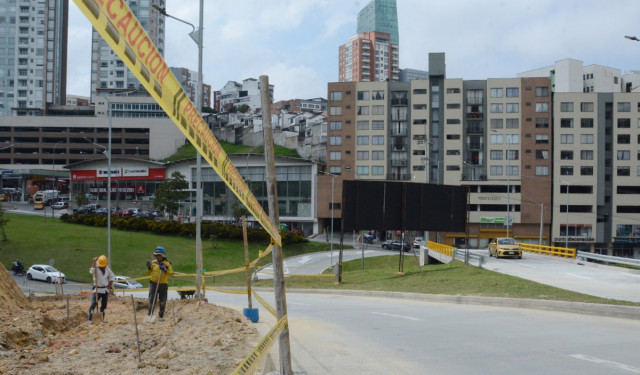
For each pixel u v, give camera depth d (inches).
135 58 94.8
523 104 3553.2
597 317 546.9
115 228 3080.7
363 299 853.8
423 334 443.5
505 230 3531.0
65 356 301.3
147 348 336.2
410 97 3715.6
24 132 4726.9
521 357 346.9
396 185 1193.4
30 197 4352.9
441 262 1743.4
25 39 5221.5
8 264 2197.3
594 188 3474.4
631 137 3484.3
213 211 3757.4
